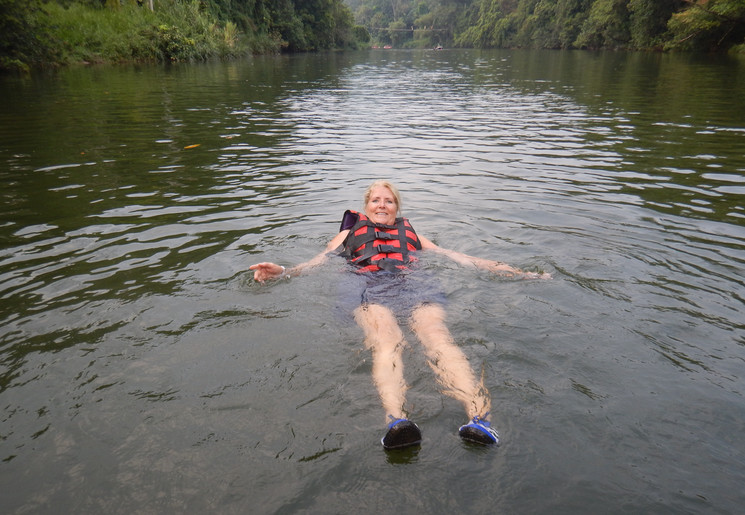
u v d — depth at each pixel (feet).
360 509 5.31
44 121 30.53
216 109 37.60
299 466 5.87
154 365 7.75
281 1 148.15
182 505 5.39
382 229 12.22
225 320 9.03
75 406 6.88
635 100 42.11
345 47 197.77
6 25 56.18
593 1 151.23
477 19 282.36
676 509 5.27
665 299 9.80
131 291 10.15
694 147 24.67
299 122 33.04
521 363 7.74
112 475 5.77
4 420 6.61
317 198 16.75
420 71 84.79
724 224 14.19
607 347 8.19
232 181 18.83
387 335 8.20
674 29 97.09
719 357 7.96
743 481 5.61
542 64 94.12
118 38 73.92
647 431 6.35
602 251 12.27
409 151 24.52
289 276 10.77
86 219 14.55
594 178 19.43
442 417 6.61
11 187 17.79
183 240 12.96
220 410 6.78
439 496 5.46
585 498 5.41
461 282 10.49
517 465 5.85
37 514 5.29
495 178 19.52
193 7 95.45
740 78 54.44
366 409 6.78
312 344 8.27
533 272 10.99
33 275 10.85
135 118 32.48
